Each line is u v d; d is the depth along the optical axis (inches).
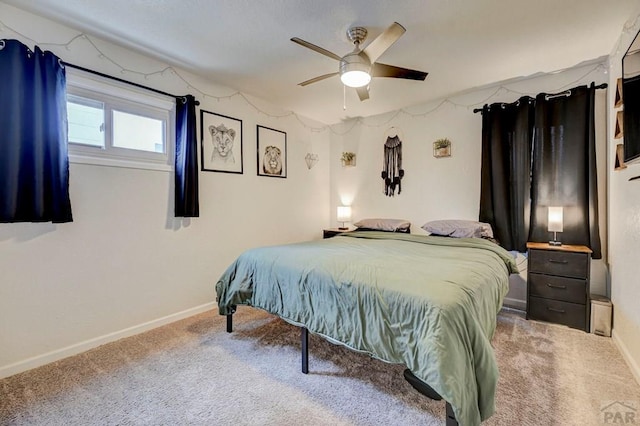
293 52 97.3
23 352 76.8
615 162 90.9
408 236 124.3
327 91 132.0
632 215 79.4
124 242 95.8
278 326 103.2
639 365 71.7
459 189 138.7
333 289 67.6
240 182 132.4
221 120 123.9
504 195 121.3
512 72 112.5
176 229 109.7
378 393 66.6
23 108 74.5
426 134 147.4
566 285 101.4
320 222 178.7
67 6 74.0
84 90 87.4
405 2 72.5
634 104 67.8
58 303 82.4
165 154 106.7
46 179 77.9
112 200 92.9
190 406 62.8
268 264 84.7
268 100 143.6
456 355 48.4
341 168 180.4
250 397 65.6
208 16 78.1
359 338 61.4
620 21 80.3
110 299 92.7
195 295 116.0
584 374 73.5
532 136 116.0
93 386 69.7
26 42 76.2
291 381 71.2
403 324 55.5
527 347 87.5
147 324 101.3
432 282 58.8
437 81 120.7
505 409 61.0
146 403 63.8
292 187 160.1
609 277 101.7
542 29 84.3
